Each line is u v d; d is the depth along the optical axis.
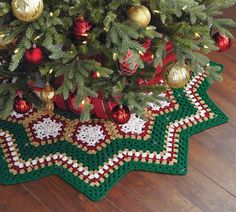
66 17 1.12
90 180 1.34
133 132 1.47
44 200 1.30
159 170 1.37
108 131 1.47
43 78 1.28
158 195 1.32
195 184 1.35
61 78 1.30
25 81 1.30
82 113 1.19
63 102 1.45
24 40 1.07
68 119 1.50
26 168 1.36
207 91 1.64
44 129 1.47
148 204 1.29
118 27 1.09
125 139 1.45
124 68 1.18
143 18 1.11
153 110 1.54
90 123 1.49
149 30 1.13
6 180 1.33
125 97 1.24
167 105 1.56
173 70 1.27
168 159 1.40
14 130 1.46
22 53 1.07
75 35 1.14
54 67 1.16
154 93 1.31
